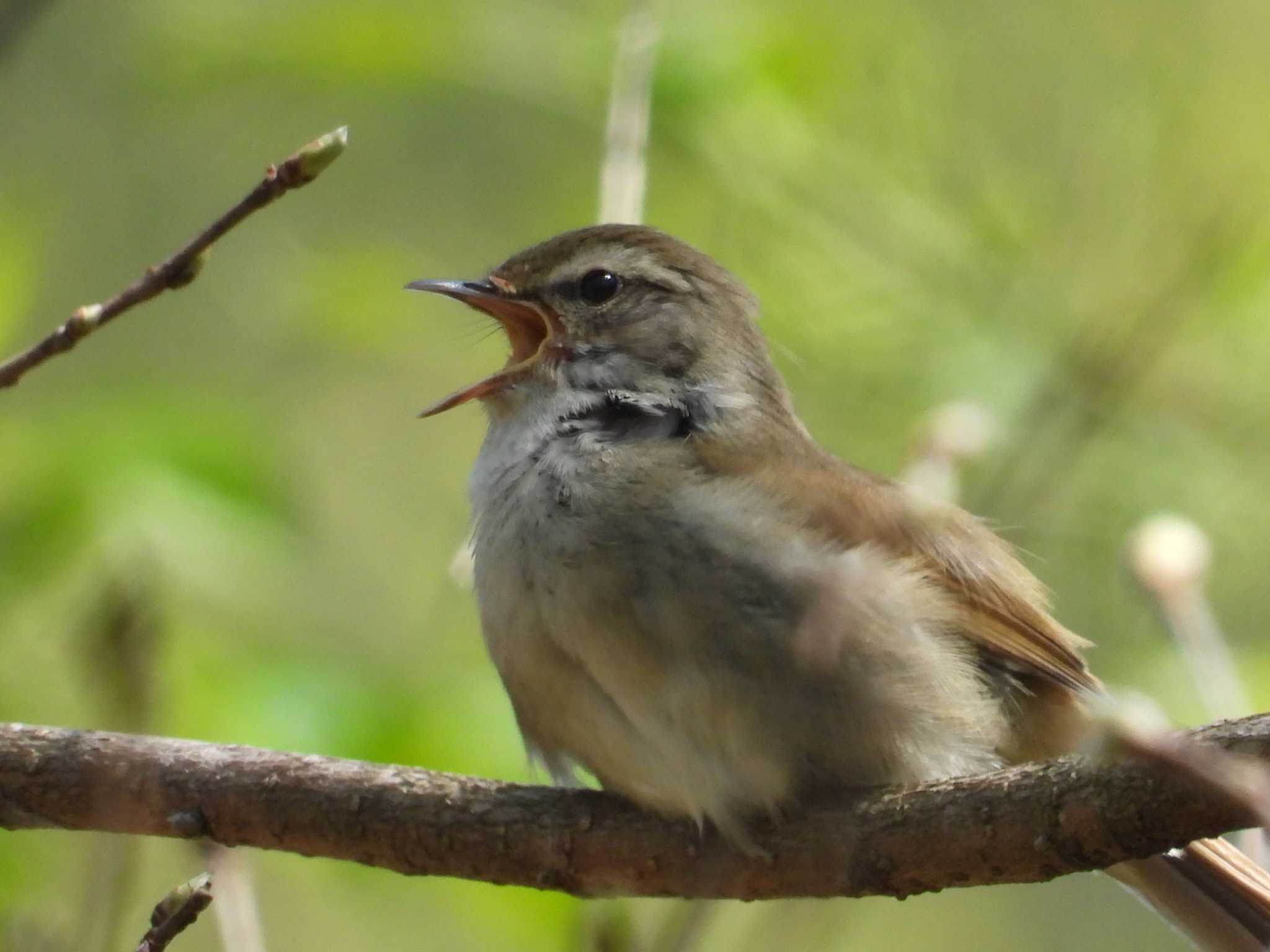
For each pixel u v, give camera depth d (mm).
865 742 7691
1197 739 6492
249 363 14375
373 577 14125
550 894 9727
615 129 9953
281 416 12930
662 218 13539
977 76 14594
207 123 14695
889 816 7445
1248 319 13328
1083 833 6953
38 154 14422
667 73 12906
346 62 13039
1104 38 14750
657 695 7676
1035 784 7117
